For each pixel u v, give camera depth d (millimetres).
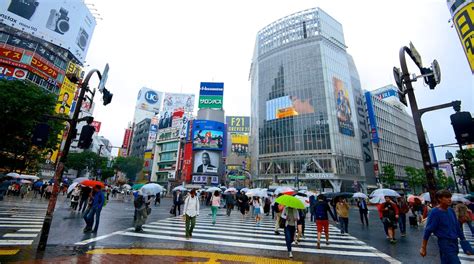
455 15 18922
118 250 6398
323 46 58469
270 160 55844
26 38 36844
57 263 5066
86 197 13922
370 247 8102
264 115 61188
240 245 7777
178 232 9703
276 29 67438
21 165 21547
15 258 5242
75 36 42531
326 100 53750
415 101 6043
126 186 30938
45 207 15719
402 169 72812
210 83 55156
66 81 41312
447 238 3678
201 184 45906
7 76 33688
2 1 34156
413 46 6938
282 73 60969
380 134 69125
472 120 5246
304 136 53469
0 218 10461
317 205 8242
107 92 7789
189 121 53188
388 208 9359
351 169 51312
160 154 63781
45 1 38469
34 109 18484
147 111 93188
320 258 6480
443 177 66688
